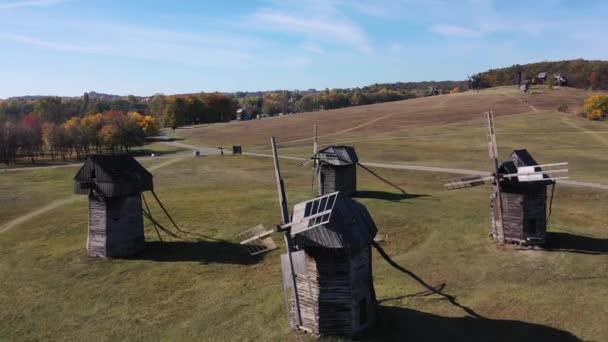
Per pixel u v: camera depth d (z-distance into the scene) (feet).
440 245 112.88
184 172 235.20
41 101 634.43
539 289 87.04
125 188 114.11
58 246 125.39
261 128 449.06
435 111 469.16
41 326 83.56
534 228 108.17
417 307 81.92
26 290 98.58
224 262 109.50
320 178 163.12
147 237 129.49
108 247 114.93
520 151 113.80
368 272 75.36
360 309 73.92
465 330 73.92
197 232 131.34
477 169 205.98
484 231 121.49
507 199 110.42
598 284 87.86
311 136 379.14
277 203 156.97
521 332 72.69
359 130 390.63
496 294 85.81
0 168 281.95
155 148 367.66
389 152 266.36
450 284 91.04
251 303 87.10
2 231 139.85
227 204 158.30
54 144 337.72
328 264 71.46
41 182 215.10
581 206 139.54
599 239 111.55
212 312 84.79
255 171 231.71
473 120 399.85
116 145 356.18
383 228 126.82
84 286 99.81
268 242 82.89
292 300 76.79
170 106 605.73
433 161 232.73
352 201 76.64
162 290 96.07
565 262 98.94
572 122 355.77
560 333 71.87
